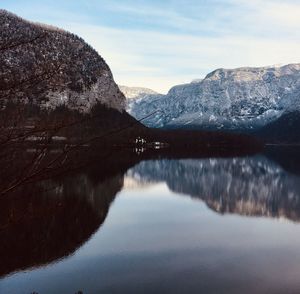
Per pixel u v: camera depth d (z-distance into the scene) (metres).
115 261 30.30
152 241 36.00
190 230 40.81
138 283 26.06
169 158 153.25
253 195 67.81
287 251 33.72
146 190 70.50
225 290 25.12
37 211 6.80
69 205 48.97
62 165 5.25
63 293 24.81
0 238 34.12
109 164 122.50
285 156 180.25
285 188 77.00
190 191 71.25
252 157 168.12
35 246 32.59
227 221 46.28
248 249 34.12
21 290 25.17
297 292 25.09
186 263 29.97
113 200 57.66
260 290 25.25
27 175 5.08
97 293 24.69
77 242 34.59
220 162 137.75
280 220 47.53
